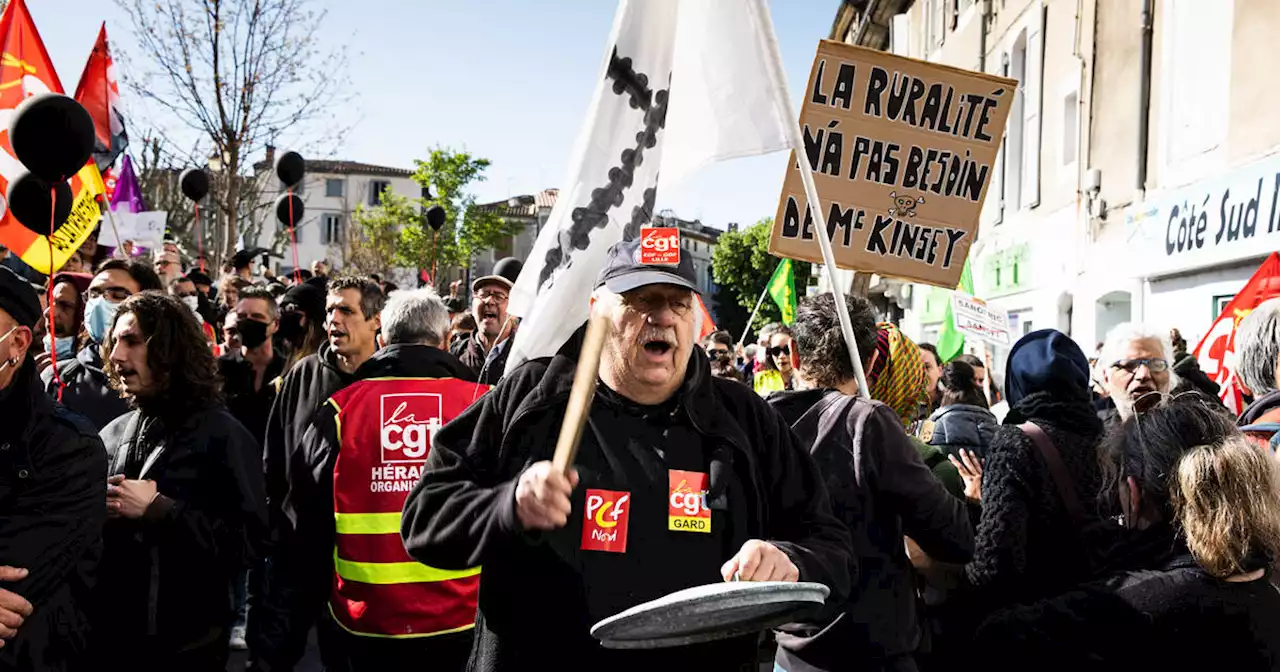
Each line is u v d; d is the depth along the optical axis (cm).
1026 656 249
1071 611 244
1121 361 411
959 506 298
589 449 224
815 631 293
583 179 292
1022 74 1587
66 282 530
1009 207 1627
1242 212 846
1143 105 1078
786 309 1133
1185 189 962
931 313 1962
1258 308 362
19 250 529
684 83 296
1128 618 234
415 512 227
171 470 335
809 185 288
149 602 323
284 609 363
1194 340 949
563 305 288
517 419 225
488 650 225
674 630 189
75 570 293
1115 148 1159
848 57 403
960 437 393
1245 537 224
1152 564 243
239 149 1528
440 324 384
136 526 327
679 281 223
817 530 233
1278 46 813
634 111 294
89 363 473
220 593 342
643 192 294
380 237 4897
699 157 293
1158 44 1049
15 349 274
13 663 271
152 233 1038
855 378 319
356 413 359
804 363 324
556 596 217
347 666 360
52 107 425
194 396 343
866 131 405
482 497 210
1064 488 270
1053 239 1371
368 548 352
